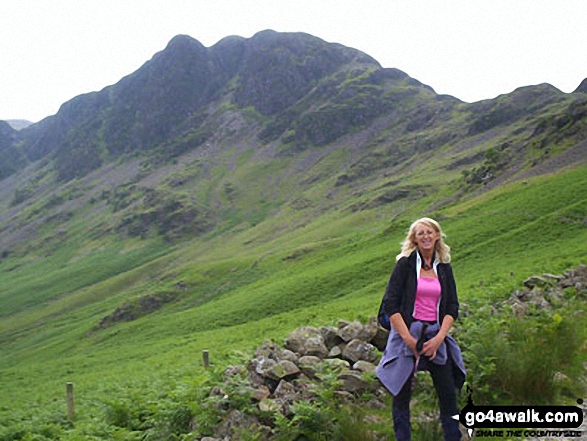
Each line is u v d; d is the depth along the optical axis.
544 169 113.38
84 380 41.94
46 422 17.11
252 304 75.94
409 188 188.38
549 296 12.79
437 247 5.84
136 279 182.50
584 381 7.34
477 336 8.16
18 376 57.66
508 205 83.25
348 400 7.11
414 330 5.54
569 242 56.97
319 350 8.59
